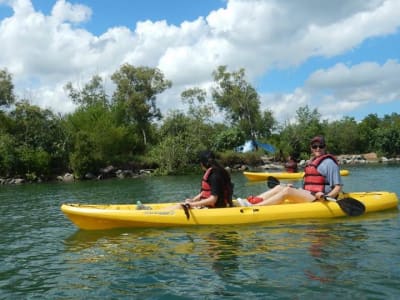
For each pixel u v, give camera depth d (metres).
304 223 4.73
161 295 2.74
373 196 5.62
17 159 18.39
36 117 21.02
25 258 3.82
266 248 3.73
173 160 20.50
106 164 20.59
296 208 4.95
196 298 2.67
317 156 5.17
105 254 3.78
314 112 33.31
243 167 23.92
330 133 33.97
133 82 29.92
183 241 4.09
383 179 11.68
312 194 5.10
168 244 4.00
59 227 5.35
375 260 3.27
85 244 4.18
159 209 4.82
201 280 2.98
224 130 29.67
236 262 3.36
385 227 4.47
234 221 4.75
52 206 8.05
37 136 20.58
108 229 4.73
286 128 31.75
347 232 4.27
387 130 32.06
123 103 28.38
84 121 23.56
